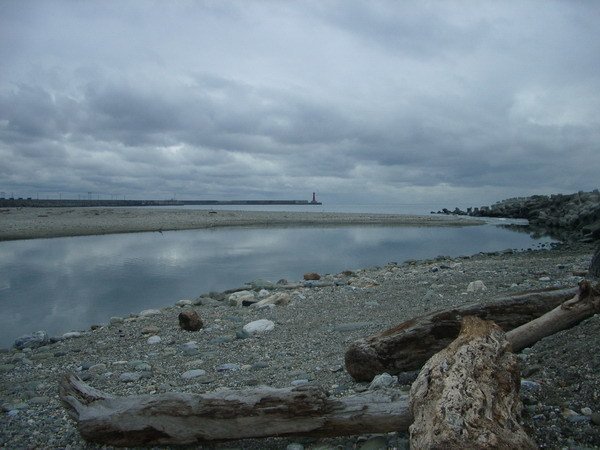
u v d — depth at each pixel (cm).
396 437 443
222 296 1482
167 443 462
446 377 393
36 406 635
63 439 511
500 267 1645
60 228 3950
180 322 1052
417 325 609
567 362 544
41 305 1490
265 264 2338
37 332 1084
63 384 509
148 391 664
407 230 4484
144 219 5050
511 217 6900
